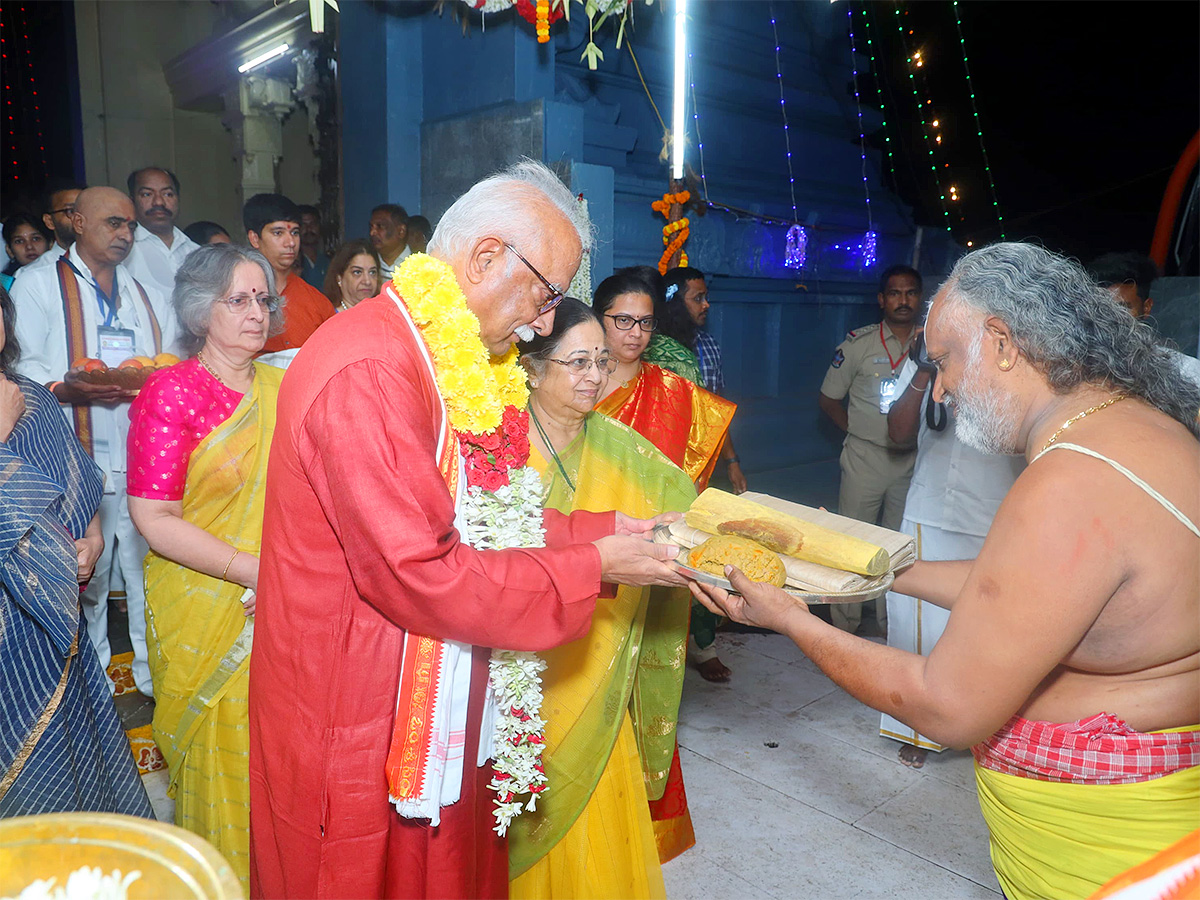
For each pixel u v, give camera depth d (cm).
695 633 350
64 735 185
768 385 707
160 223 411
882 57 738
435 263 148
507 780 165
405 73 530
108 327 355
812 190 711
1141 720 129
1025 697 124
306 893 146
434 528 135
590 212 473
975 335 137
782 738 318
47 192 505
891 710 134
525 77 485
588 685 196
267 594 147
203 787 206
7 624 177
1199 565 121
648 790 234
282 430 141
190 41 948
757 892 233
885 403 427
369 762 142
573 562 147
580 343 207
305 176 913
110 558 332
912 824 267
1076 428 129
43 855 70
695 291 426
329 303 418
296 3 675
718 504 188
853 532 179
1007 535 124
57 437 198
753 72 654
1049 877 139
